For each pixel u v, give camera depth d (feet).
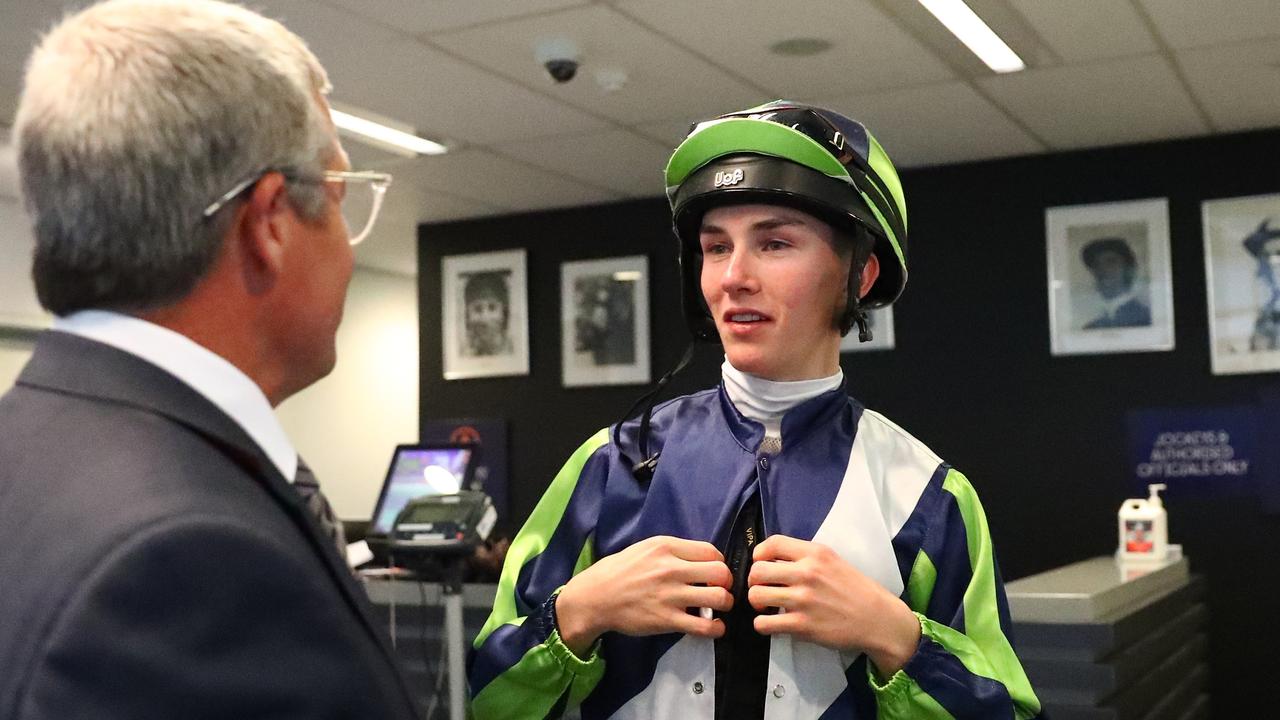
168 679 1.92
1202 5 11.14
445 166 17.15
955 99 14.25
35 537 2.06
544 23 11.30
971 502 3.47
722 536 3.34
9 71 12.62
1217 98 14.44
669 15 11.16
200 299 2.45
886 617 3.07
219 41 2.40
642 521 3.46
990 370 17.57
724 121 3.28
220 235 2.41
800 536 3.28
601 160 16.97
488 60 12.42
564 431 20.29
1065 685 8.21
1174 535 16.55
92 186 2.30
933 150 16.97
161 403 2.31
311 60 2.69
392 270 28.91
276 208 2.52
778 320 3.35
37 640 1.91
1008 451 17.44
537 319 20.58
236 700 1.99
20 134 2.38
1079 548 16.99
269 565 2.10
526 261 20.61
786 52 12.30
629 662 3.38
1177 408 16.57
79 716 1.86
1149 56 12.68
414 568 8.36
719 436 3.53
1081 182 17.13
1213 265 16.38
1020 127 15.70
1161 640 10.56
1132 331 16.75
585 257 20.22
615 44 11.96
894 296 3.73
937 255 17.94
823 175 3.25
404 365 30.32
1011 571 17.31
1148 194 16.78
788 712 3.19
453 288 21.20
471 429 20.89
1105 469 16.92
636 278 19.72
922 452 3.56
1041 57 12.66
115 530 2.00
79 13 2.45
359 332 28.76
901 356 18.10
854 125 3.43
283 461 2.56
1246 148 16.28
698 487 3.44
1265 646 16.03
